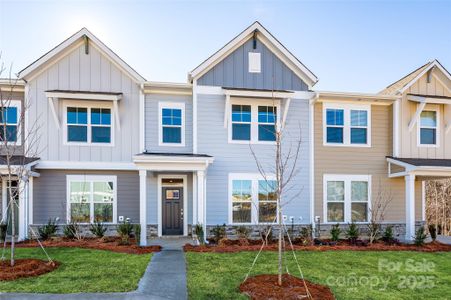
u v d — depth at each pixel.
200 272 7.54
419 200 15.01
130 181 13.23
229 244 11.28
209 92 13.15
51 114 12.55
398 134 14.20
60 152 12.53
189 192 13.41
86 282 6.62
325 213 13.69
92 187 12.98
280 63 13.66
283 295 5.92
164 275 7.27
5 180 12.59
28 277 6.83
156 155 11.56
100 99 12.47
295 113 13.66
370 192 14.13
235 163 13.20
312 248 10.45
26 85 12.39
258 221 13.13
